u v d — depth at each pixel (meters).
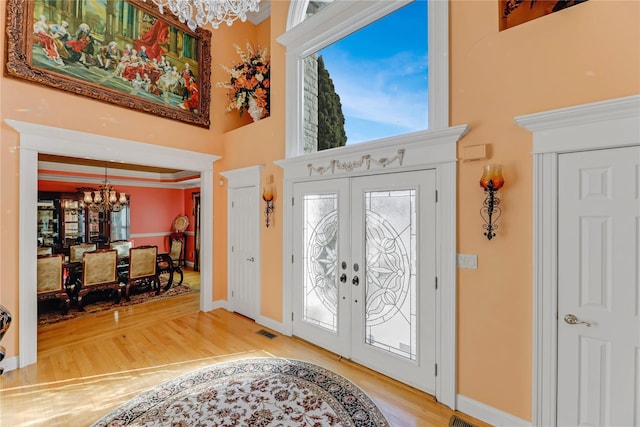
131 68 3.64
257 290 3.98
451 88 2.27
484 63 2.12
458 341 2.23
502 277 2.04
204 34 4.37
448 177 2.27
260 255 3.96
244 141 4.25
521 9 2.11
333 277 3.15
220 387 2.48
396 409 2.22
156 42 3.88
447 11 2.29
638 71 1.59
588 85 1.73
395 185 2.60
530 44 1.93
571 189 1.78
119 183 7.39
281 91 3.69
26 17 2.86
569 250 1.79
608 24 1.67
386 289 2.70
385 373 2.67
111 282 4.72
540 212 1.87
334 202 3.14
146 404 2.26
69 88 3.11
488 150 2.09
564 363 1.81
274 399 2.32
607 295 1.69
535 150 1.88
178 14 2.19
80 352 3.11
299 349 3.21
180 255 7.12
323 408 2.21
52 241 6.38
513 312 1.99
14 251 2.78
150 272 5.22
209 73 4.44
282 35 3.55
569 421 1.80
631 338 1.62
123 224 7.41
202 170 4.39
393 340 2.64
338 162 3.02
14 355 2.76
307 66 3.65
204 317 4.20
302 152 3.55
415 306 2.49
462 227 2.22
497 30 2.07
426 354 2.41
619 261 1.65
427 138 2.33
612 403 1.68
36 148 2.89
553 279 1.83
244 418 2.10
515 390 1.98
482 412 2.11
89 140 3.26
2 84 2.72
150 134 3.82
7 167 2.74
